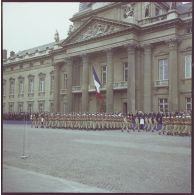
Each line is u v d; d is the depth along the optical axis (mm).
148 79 43156
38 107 65188
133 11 45844
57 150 17375
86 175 10836
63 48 54500
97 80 36938
